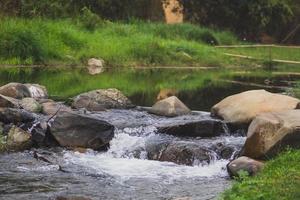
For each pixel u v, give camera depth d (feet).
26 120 79.87
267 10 250.57
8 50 154.51
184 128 78.89
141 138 77.20
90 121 75.77
